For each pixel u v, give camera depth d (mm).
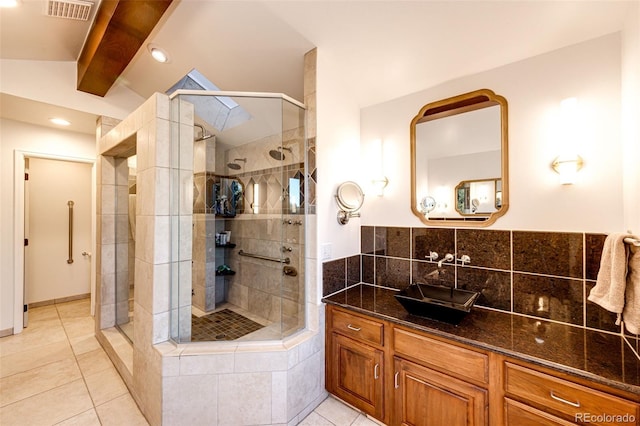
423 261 1993
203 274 2578
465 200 1826
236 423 1543
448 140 1899
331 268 1952
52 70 2412
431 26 1466
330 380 1850
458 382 1338
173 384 1518
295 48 1808
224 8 1577
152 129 1726
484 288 1738
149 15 1566
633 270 1039
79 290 3889
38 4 1656
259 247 2484
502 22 1383
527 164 1603
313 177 1821
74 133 3213
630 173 1246
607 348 1209
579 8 1260
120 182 2787
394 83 1983
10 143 2822
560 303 1492
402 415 1522
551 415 1103
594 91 1419
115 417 1706
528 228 1595
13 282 2824
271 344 1646
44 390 1950
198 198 2473
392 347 1568
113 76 2277
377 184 2178
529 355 1151
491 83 1736
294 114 1929
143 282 1772
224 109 2516
